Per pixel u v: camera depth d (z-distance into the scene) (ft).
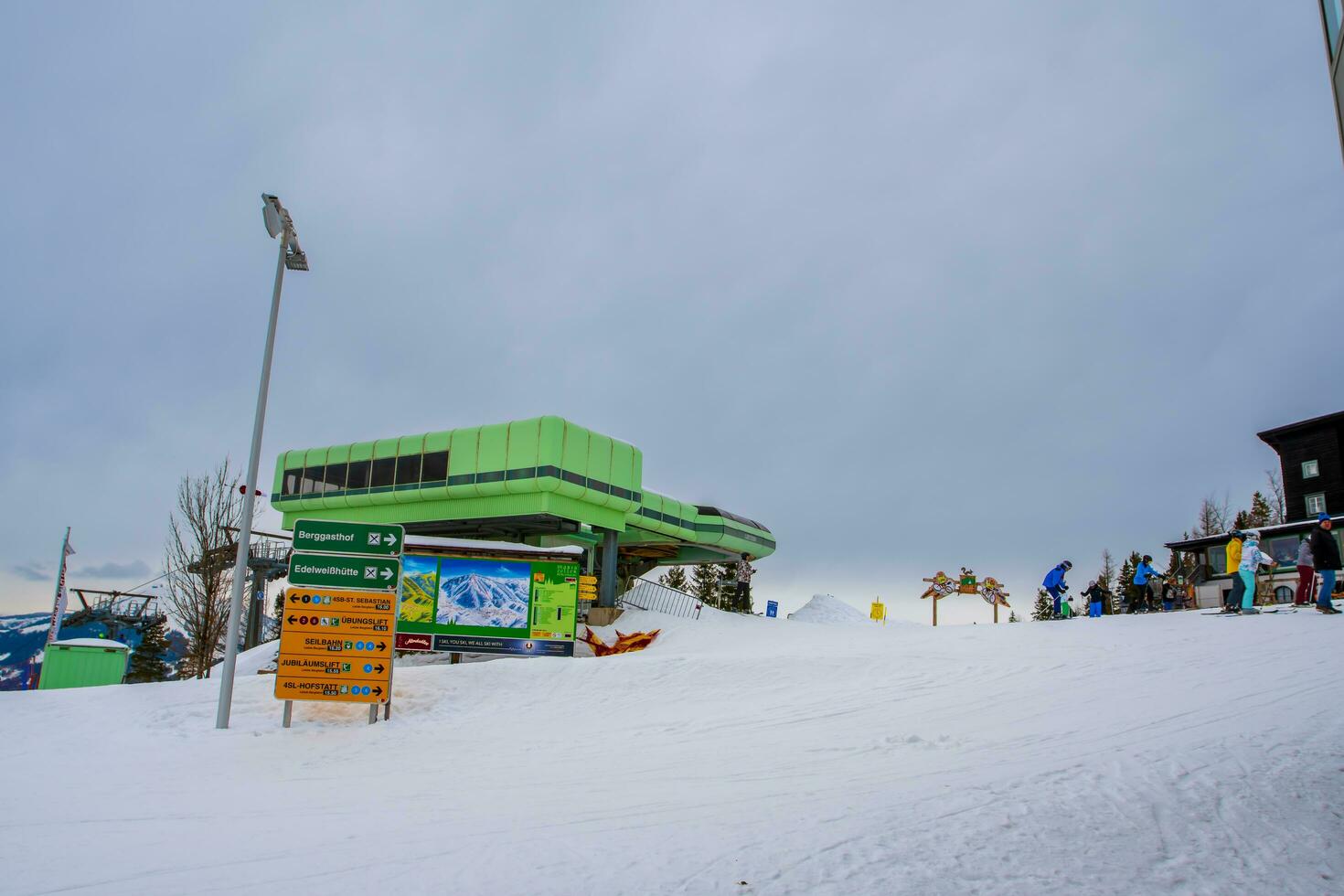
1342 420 119.55
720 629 107.55
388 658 50.52
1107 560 194.80
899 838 20.89
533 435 104.42
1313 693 39.58
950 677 55.47
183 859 22.22
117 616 120.26
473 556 79.61
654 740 42.24
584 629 102.42
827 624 117.08
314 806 29.14
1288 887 17.04
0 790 33.04
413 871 20.21
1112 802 23.45
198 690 57.06
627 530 134.21
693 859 20.16
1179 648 57.62
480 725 49.19
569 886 18.44
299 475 123.34
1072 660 57.21
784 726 43.83
